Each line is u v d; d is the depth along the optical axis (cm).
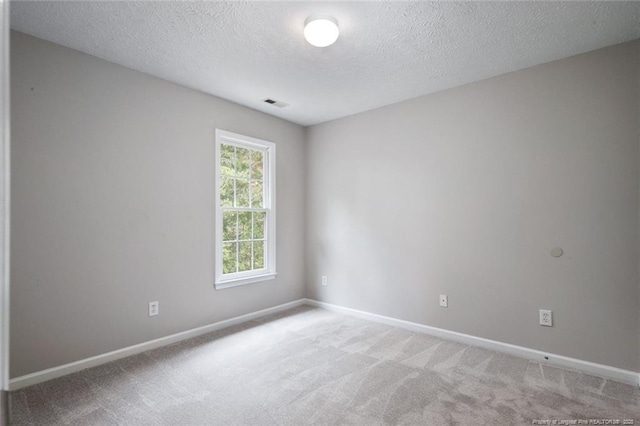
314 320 358
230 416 184
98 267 247
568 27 209
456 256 300
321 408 192
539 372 236
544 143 256
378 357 262
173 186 293
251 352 271
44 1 182
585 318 238
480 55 245
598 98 235
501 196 276
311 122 415
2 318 38
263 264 381
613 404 195
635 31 213
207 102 320
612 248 229
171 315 291
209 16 198
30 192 216
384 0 183
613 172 229
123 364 247
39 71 221
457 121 301
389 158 348
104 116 251
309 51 239
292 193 413
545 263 255
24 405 193
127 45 231
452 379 226
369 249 364
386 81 291
